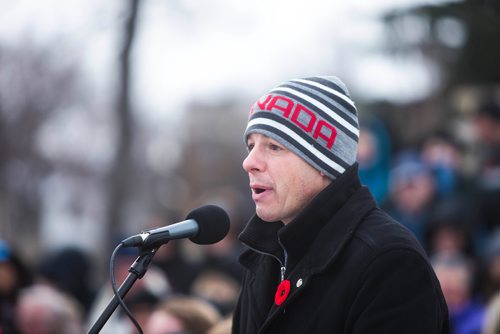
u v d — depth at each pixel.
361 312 2.57
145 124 29.58
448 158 6.78
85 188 22.77
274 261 2.88
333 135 2.75
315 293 2.67
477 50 8.34
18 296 6.27
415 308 2.53
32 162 20.16
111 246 9.29
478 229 6.20
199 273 6.97
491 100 7.27
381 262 2.58
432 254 5.94
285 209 2.74
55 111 19.62
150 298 5.64
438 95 10.02
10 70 18.36
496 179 6.49
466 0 8.12
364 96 10.48
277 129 2.73
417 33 8.55
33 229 21.39
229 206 7.68
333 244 2.68
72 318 5.57
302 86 2.80
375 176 6.66
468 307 5.21
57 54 18.17
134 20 13.38
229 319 4.00
